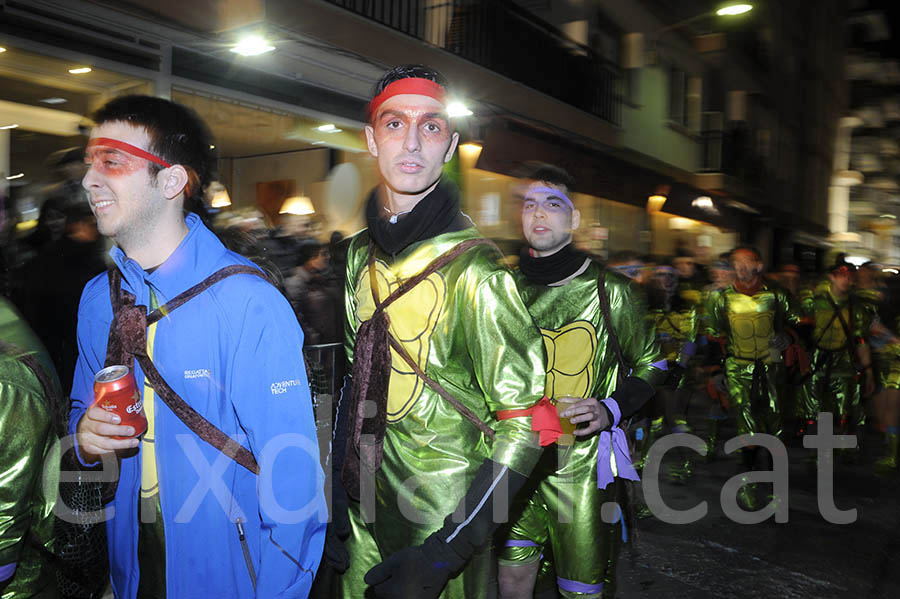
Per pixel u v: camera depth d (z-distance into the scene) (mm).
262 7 6785
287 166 8273
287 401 1687
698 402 9984
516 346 1853
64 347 3611
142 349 1650
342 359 4652
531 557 2838
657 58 17125
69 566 1802
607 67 14781
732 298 6238
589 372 2936
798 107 30250
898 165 38594
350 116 8391
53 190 3729
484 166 10023
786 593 4168
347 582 2119
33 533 1769
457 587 1997
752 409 6168
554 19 14258
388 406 1955
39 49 5332
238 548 1693
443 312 1899
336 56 7898
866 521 5418
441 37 10469
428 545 1802
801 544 4918
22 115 5898
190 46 6457
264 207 8227
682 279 8891
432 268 1903
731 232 23031
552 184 2910
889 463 6922
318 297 4684
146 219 1659
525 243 3027
